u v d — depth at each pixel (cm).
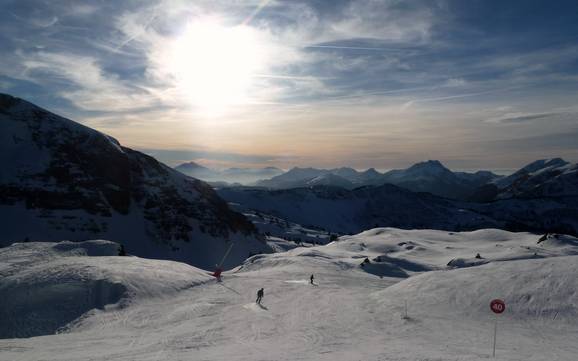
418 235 13750
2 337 3550
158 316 3572
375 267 7675
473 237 13150
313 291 4478
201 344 2475
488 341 2298
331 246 12006
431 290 3641
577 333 2431
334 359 1930
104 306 3938
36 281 4453
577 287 2945
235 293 4412
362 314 3225
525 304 2931
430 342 2309
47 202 17738
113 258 5872
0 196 17188
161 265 5612
